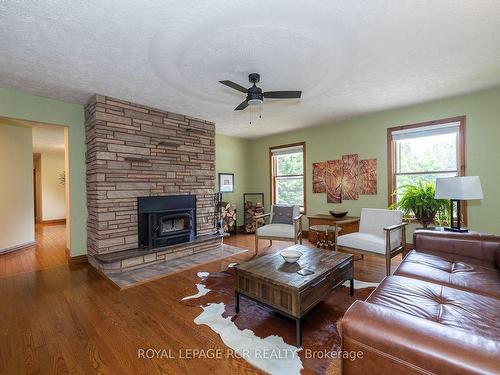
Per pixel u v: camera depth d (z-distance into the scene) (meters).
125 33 2.03
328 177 5.03
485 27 2.02
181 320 2.09
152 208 3.77
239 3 1.71
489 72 2.84
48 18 1.83
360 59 2.50
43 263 3.67
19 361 1.63
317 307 2.28
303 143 5.41
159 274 3.16
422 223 3.60
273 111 4.13
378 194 4.39
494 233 3.37
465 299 1.49
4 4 1.67
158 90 3.18
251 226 5.88
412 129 3.98
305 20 1.90
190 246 4.00
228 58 2.44
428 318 1.31
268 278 1.92
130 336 1.88
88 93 3.26
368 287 2.68
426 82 3.09
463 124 3.55
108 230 3.33
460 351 0.80
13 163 4.46
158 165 3.87
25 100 3.25
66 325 2.04
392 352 0.91
